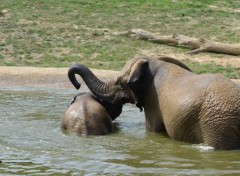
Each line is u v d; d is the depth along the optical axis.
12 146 13.49
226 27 34.94
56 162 12.17
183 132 13.57
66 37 31.94
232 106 12.89
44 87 23.19
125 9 37.78
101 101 15.82
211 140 12.98
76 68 15.85
